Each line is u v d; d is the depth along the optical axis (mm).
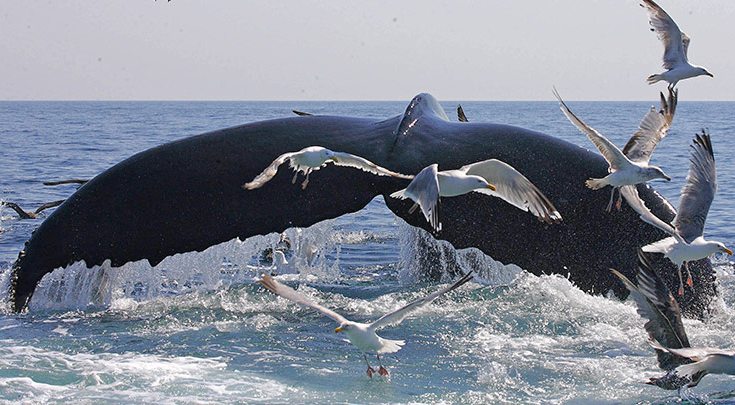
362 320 14250
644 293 9812
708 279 13719
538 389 11531
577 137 68938
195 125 96188
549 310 14352
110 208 14203
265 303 15070
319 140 14453
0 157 46062
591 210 13852
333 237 22406
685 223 10969
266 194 13984
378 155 14164
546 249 13867
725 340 12758
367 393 11320
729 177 37031
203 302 15016
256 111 193375
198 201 14031
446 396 11273
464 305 14758
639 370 12109
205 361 12352
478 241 13914
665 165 40250
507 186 9539
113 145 56844
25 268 14430
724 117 128125
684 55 11977
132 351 12734
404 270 16875
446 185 9336
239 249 15602
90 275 14859
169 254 13953
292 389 11391
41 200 30188
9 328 13672
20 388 11211
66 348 12805
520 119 122062
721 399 11117
